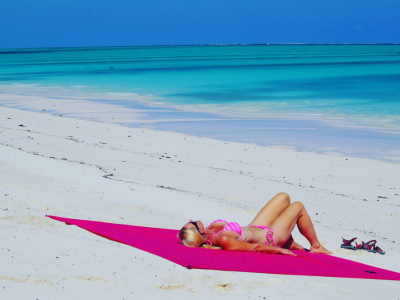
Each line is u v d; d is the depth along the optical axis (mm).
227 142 16109
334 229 7734
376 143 16203
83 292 3293
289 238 5578
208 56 109500
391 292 4160
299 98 28688
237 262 4516
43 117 20750
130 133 17312
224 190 10148
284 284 4062
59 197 7254
